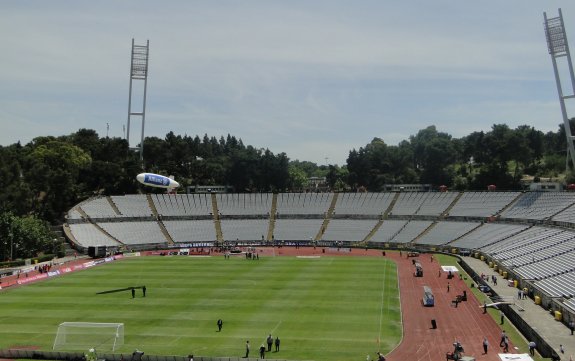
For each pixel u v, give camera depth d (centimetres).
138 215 17812
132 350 6362
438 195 18038
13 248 13112
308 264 12662
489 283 9831
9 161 15862
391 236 16288
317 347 6450
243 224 18025
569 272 8800
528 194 16262
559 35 15875
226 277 10938
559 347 5928
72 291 9631
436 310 8200
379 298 8956
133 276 11125
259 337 6862
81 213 17025
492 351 6241
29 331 7156
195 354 6228
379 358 5788
